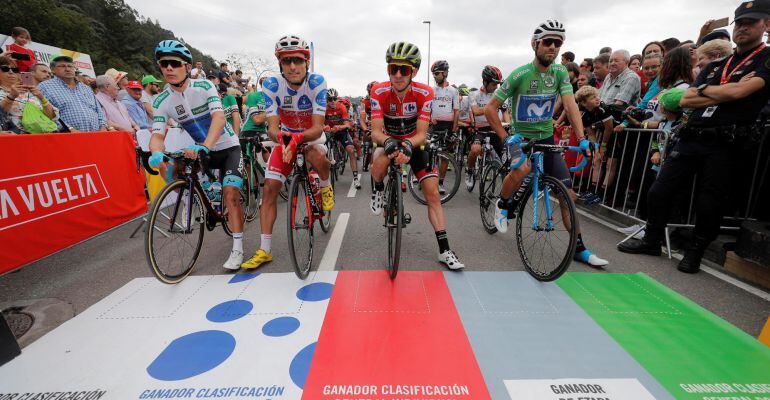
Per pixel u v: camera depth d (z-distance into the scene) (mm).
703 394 1569
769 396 1558
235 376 1685
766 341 1883
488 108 2887
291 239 2414
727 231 3166
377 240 3449
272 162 2740
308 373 1693
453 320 2105
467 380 1644
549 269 2766
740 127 2424
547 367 1727
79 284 2650
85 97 4230
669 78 3432
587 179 5000
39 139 2906
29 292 2545
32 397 1595
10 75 3430
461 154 6289
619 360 1775
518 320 2111
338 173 7199
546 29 2512
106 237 3604
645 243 3068
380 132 2607
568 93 2703
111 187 3713
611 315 2162
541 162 2605
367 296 2383
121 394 1601
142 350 1885
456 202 4980
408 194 5367
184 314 2209
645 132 3834
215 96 2725
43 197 2945
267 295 2418
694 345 1888
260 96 4945
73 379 1690
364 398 1550
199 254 3145
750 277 2584
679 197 3279
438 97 5348
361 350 1846
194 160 2506
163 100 2633
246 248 3326
